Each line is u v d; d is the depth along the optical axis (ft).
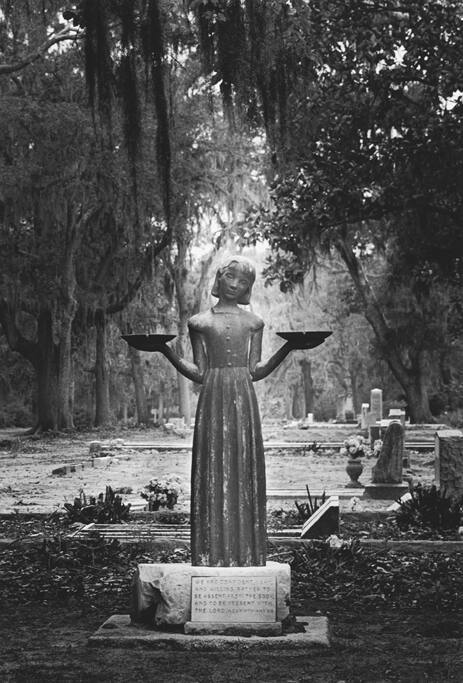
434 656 26.68
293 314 270.05
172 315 228.22
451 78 98.53
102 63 77.66
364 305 187.83
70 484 84.23
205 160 168.04
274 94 79.36
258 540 28.30
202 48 76.07
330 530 47.26
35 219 165.68
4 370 222.28
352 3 98.99
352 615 32.78
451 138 102.01
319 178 111.34
